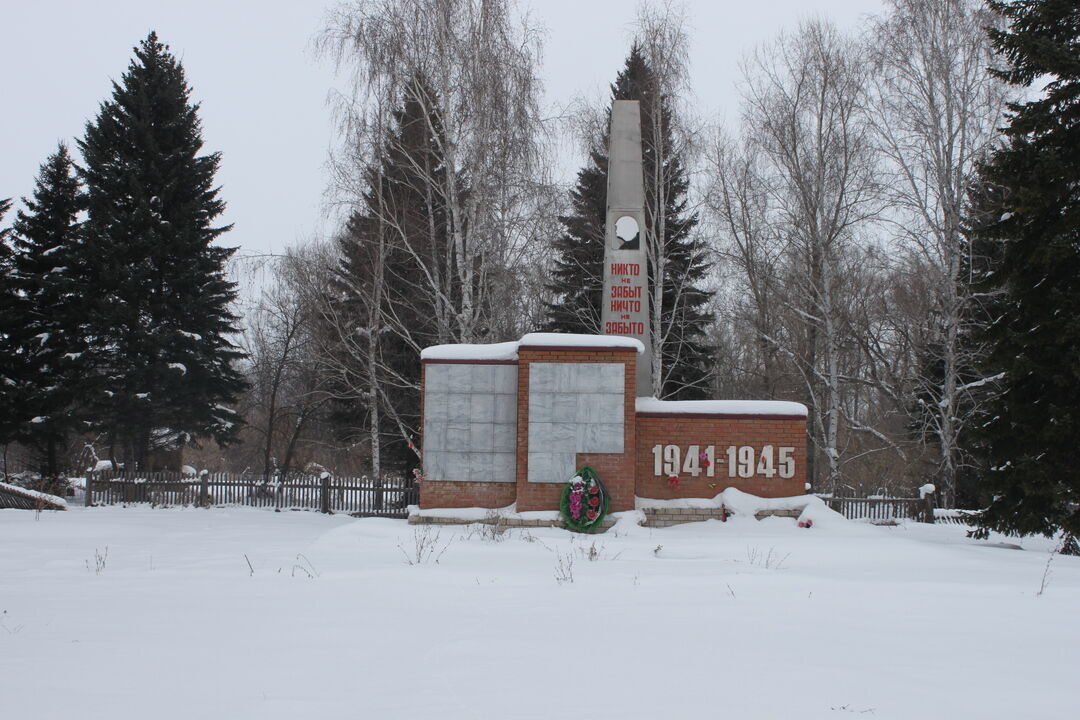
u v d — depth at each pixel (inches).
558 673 227.3
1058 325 597.3
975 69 994.7
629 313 761.6
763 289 1299.2
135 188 1259.2
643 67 1058.1
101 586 384.8
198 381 1327.5
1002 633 285.1
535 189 905.5
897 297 1304.1
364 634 276.7
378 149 900.6
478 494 682.8
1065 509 614.2
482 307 965.2
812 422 1365.7
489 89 868.6
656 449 703.1
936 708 198.2
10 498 930.7
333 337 1181.7
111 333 1221.7
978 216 1031.6
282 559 488.1
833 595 356.8
